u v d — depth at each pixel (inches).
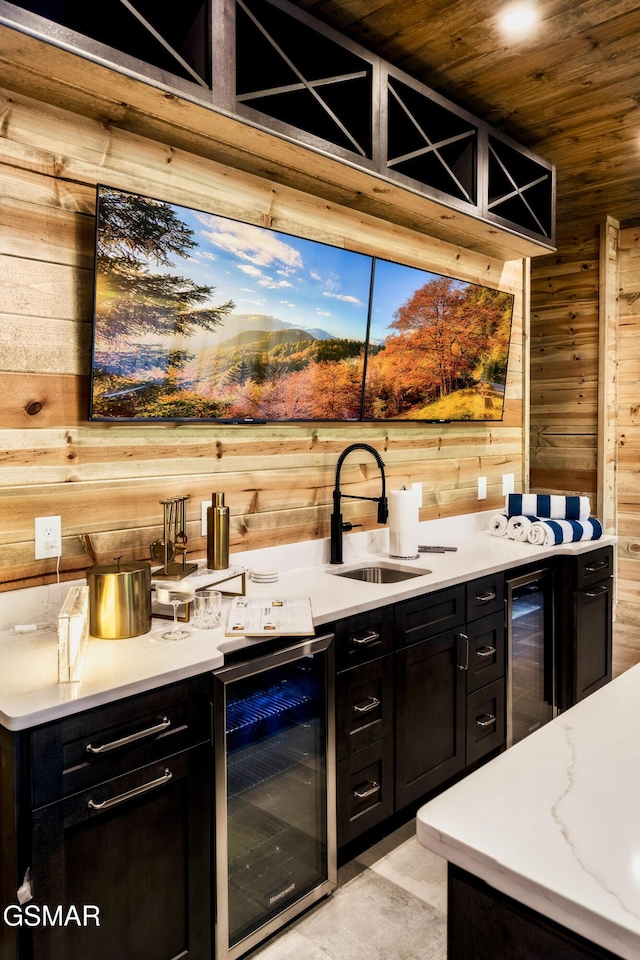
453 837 31.4
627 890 27.4
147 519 85.3
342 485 112.2
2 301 71.5
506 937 30.7
